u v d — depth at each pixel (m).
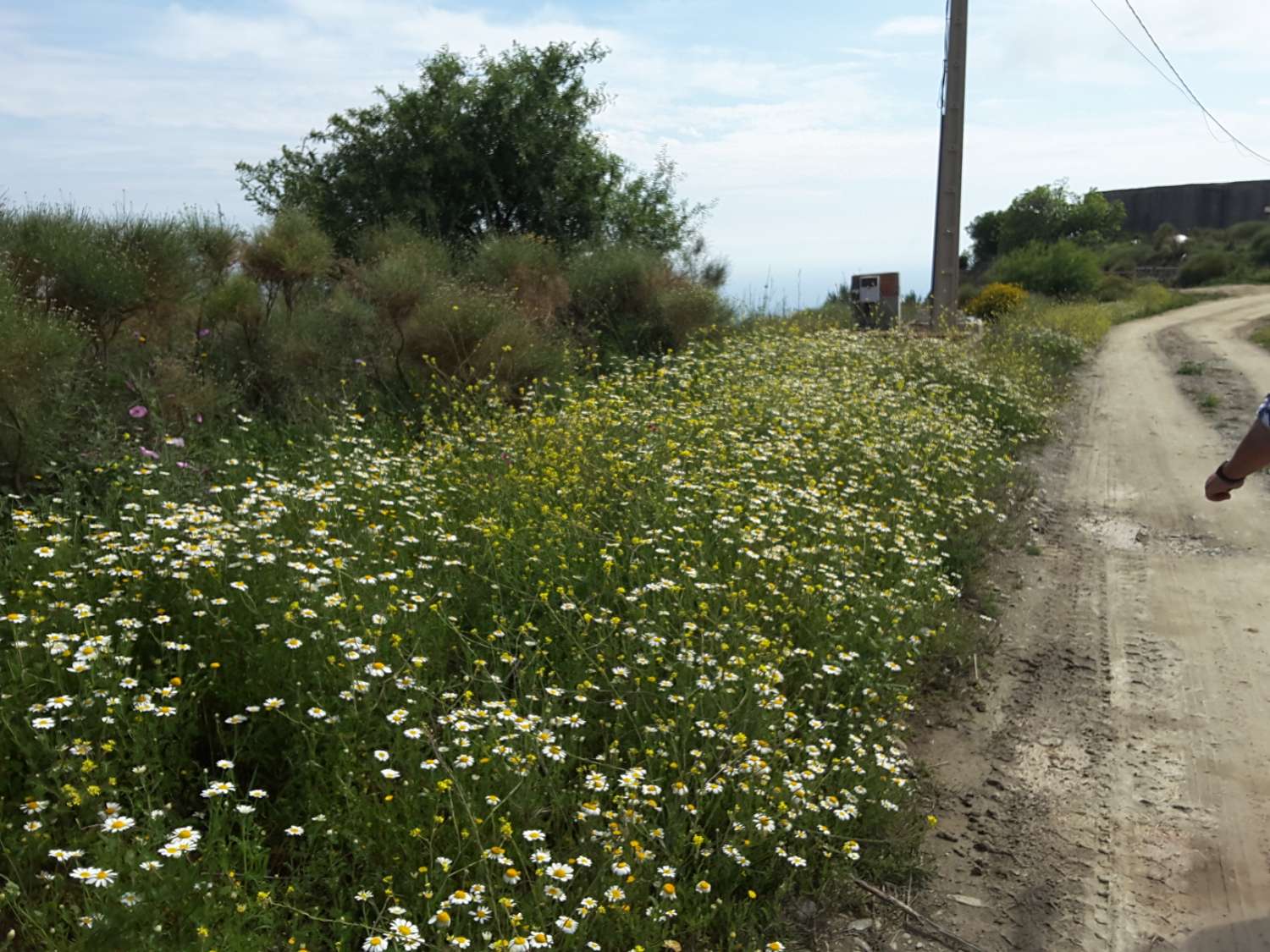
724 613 4.82
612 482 6.40
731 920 3.22
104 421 6.52
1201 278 68.75
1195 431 13.10
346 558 4.86
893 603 5.32
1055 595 6.71
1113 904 3.48
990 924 3.38
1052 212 89.88
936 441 8.95
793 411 8.83
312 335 9.43
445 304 9.86
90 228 7.79
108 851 2.76
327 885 3.06
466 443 7.98
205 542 4.40
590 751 3.99
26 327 6.02
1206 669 5.45
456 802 3.29
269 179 16.72
